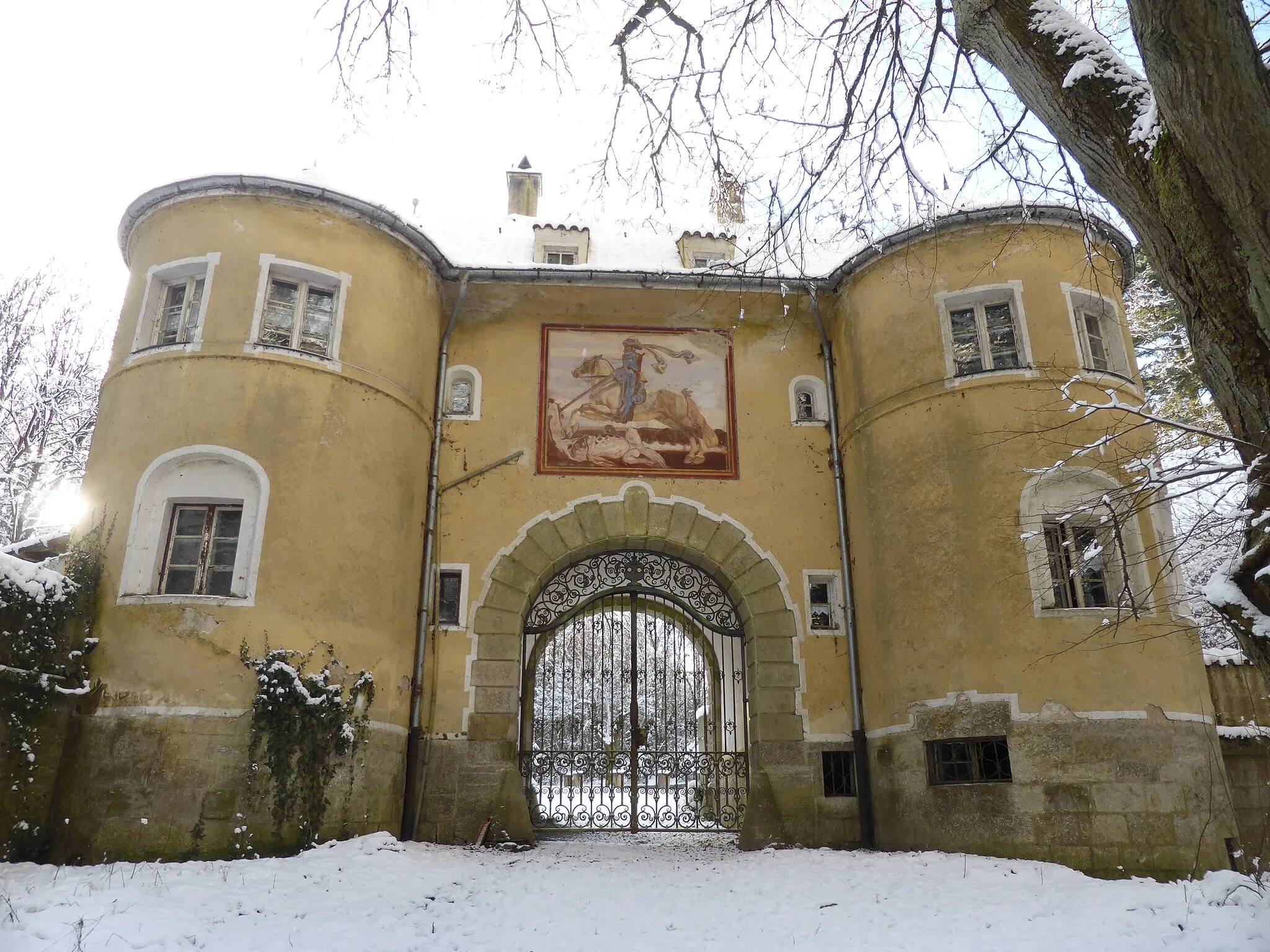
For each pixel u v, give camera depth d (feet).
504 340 50.49
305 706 36.45
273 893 29.43
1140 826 36.06
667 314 51.60
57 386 73.67
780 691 45.52
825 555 48.06
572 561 48.62
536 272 48.78
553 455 48.60
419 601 45.16
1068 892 30.07
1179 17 16.24
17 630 33.40
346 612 39.47
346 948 25.29
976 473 41.55
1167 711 37.65
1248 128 16.33
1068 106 19.35
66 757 34.53
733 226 56.13
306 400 40.70
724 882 34.22
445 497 47.32
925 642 41.34
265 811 34.91
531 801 47.44
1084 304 44.47
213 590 38.42
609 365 50.55
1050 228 44.14
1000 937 26.02
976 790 38.29
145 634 35.99
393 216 44.80
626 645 79.10
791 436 50.11
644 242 59.72
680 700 81.97
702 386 50.60
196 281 42.47
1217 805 37.22
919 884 32.48
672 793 71.46
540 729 48.96
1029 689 38.04
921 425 43.65
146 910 26.30
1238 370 17.43
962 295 44.32
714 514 48.24
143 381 40.16
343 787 37.29
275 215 42.68
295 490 39.37
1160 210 17.90
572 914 29.50
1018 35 20.08
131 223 44.93
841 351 50.21
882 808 42.78
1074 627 38.42
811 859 38.11
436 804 42.50
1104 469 40.34
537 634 49.90
